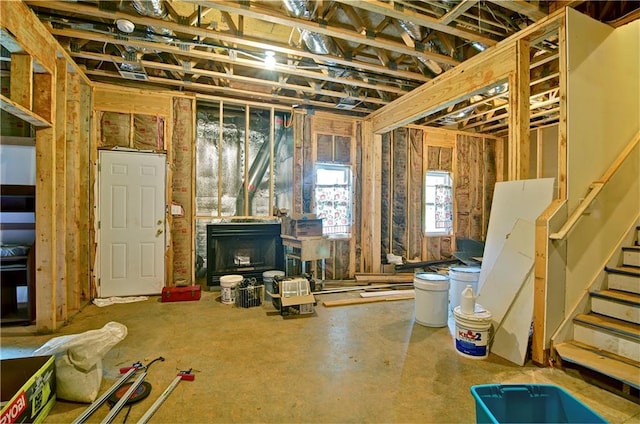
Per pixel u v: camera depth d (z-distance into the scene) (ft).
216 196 17.37
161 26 9.87
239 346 9.32
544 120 20.36
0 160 12.71
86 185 13.79
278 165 18.42
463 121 21.21
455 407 6.59
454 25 9.99
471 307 9.12
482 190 23.22
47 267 10.23
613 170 9.41
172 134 15.48
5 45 8.52
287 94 17.39
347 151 18.98
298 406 6.57
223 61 12.52
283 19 9.50
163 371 7.83
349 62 12.21
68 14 10.03
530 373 8.04
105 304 13.35
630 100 9.91
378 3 8.77
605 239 9.55
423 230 20.99
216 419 6.15
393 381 7.55
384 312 12.60
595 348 8.36
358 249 19.21
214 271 15.72
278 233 16.72
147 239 14.99
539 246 8.64
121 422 5.95
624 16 9.37
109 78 14.83
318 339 9.91
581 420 5.35
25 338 9.78
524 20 10.05
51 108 10.18
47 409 6.20
